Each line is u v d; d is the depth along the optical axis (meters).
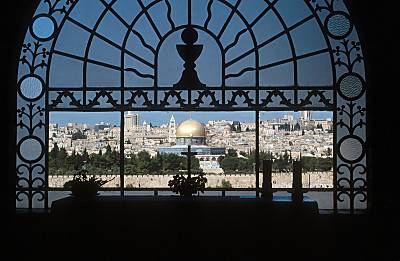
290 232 3.82
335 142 4.43
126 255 3.88
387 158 4.20
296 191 3.94
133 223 3.89
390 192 4.17
